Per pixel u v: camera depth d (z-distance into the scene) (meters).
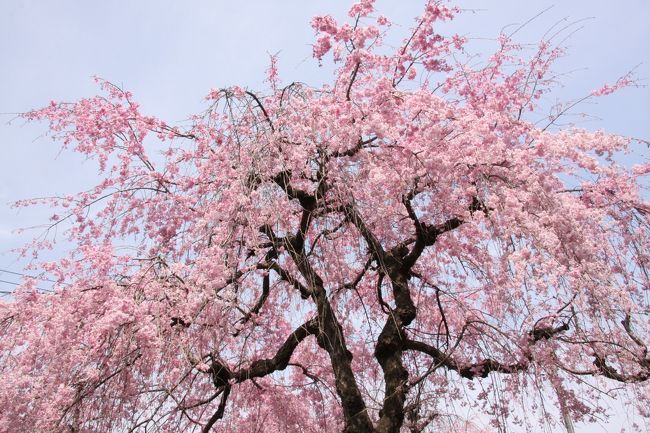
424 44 5.27
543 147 4.73
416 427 5.04
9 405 4.41
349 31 4.89
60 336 4.54
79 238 6.10
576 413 4.87
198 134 5.82
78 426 4.31
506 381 5.02
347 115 4.88
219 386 5.32
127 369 4.47
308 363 7.09
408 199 5.25
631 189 4.80
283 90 5.24
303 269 5.21
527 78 5.84
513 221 4.31
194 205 5.76
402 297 5.39
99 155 5.97
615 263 4.82
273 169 4.92
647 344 4.24
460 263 5.60
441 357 5.01
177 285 4.72
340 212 5.01
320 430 6.96
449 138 5.11
